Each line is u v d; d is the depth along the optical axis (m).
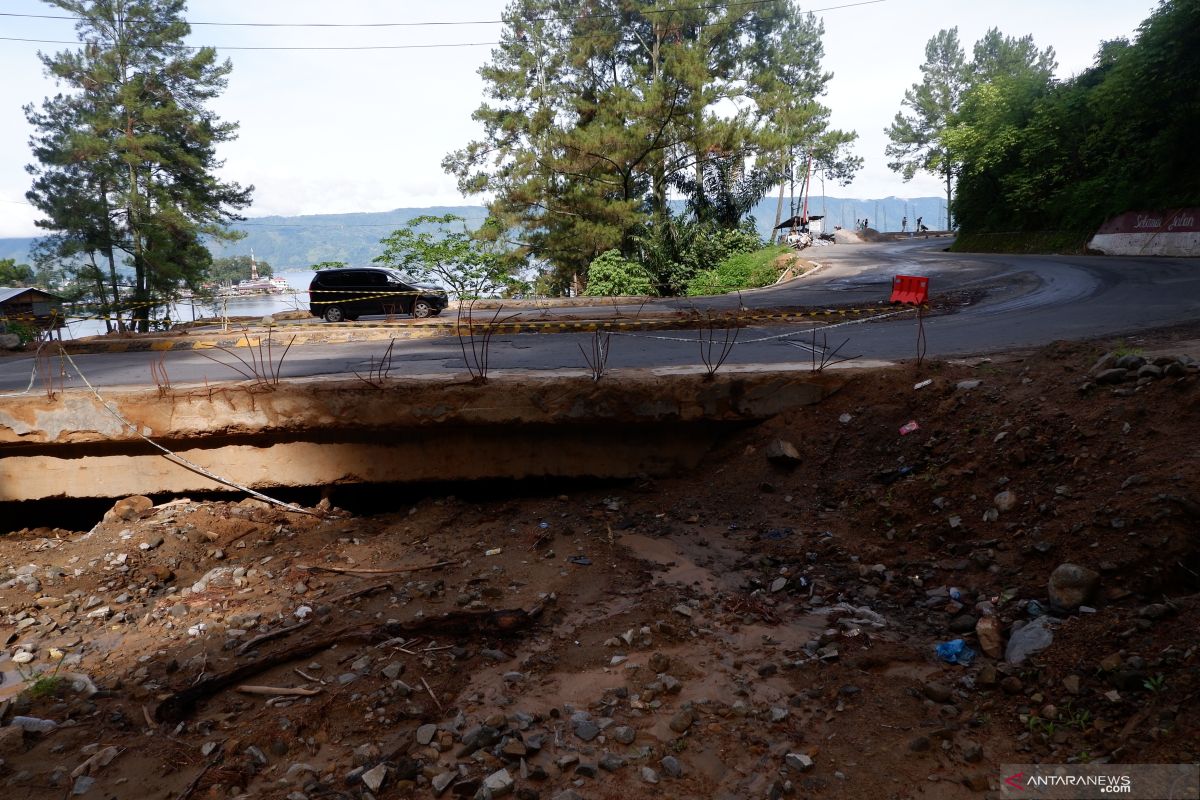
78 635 6.25
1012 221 34.03
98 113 31.81
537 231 33.91
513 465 9.11
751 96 36.84
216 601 6.69
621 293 28.33
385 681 5.06
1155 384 6.22
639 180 33.09
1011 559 5.59
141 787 4.12
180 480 9.15
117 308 23.25
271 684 5.15
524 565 6.94
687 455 8.98
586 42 31.64
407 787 3.97
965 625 5.11
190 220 33.59
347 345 13.78
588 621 5.78
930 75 67.88
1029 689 4.27
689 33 35.06
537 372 9.10
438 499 9.14
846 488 7.41
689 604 5.94
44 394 8.79
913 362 8.67
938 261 29.20
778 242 55.19
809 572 6.28
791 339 11.66
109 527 8.54
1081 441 6.11
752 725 4.33
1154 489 5.16
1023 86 33.62
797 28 53.72
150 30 32.22
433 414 8.66
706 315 15.58
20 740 4.60
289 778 4.10
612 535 7.48
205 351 13.86
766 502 7.70
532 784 3.95
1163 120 24.83
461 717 4.59
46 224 32.88
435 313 18.98
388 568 7.17
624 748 4.22
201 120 33.72
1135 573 4.78
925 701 4.40
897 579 5.93
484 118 32.34
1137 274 17.67
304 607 6.41
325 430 8.92
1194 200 23.06
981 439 6.90
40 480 9.09
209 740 4.53
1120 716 3.82
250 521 8.61
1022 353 8.84
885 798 3.65
